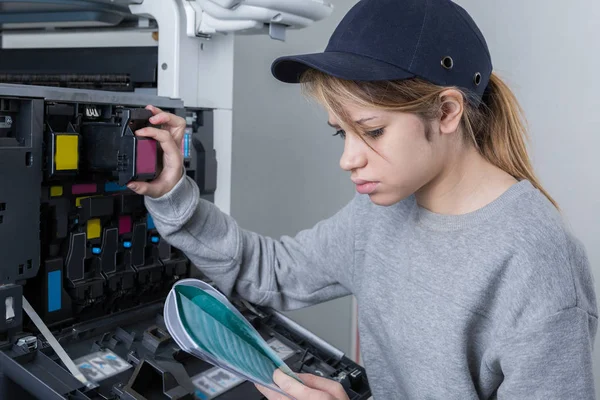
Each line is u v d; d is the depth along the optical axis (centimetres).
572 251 75
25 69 141
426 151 75
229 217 109
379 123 72
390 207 95
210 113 122
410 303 87
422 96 72
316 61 71
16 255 84
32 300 92
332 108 73
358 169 75
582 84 194
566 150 199
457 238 82
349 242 102
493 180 83
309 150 230
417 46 72
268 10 107
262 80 204
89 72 130
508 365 74
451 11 76
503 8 204
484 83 80
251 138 203
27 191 84
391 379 98
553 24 196
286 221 225
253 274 109
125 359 92
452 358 81
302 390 77
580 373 71
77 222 95
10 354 81
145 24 127
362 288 99
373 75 69
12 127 85
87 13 120
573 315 71
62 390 78
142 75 122
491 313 79
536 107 202
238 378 98
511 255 76
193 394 89
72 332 92
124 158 86
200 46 119
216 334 79
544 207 78
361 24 75
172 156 92
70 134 89
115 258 102
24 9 123
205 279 121
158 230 99
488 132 86
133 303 108
